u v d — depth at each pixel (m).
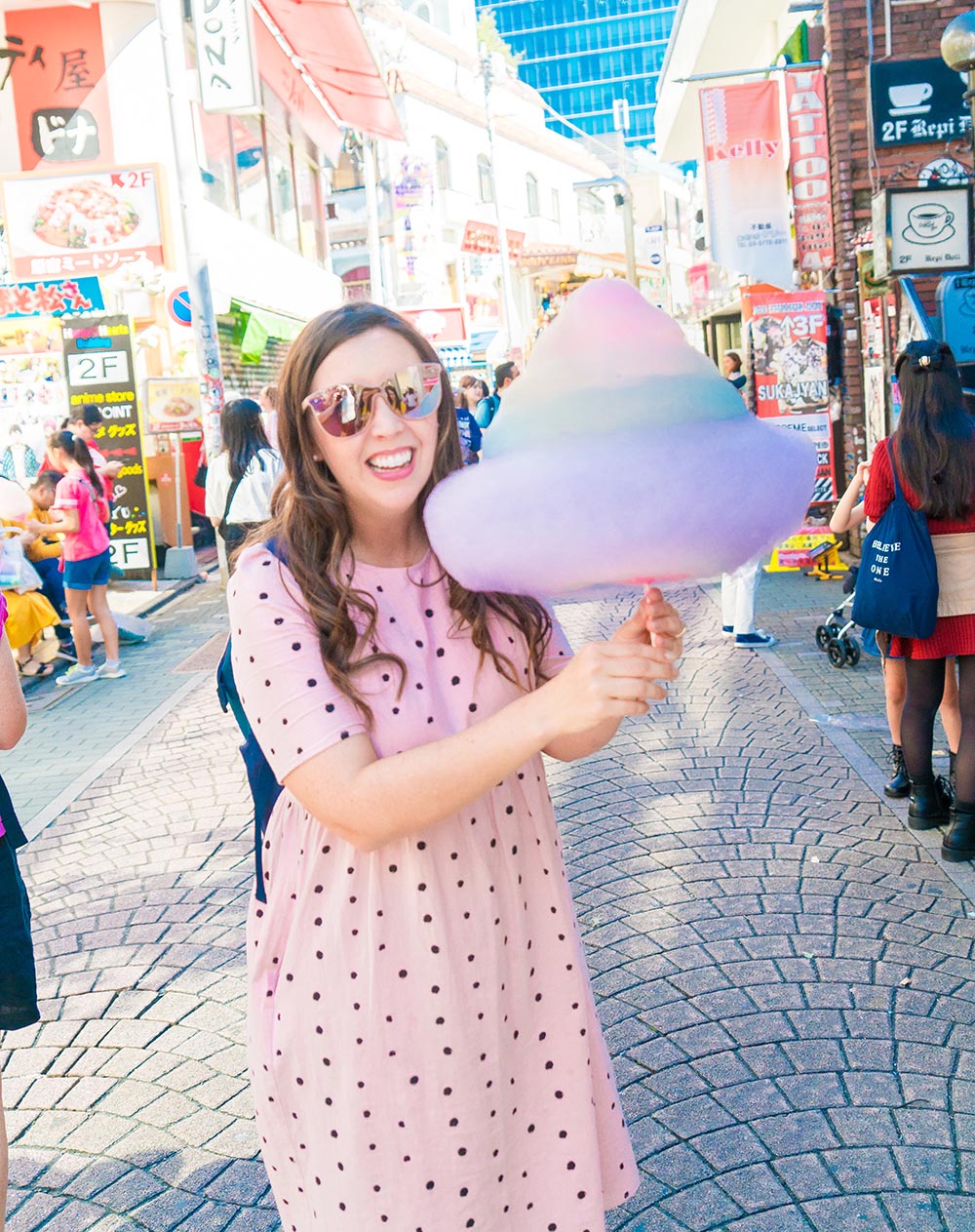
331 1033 1.54
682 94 16.17
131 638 9.64
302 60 17.72
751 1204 2.50
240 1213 2.65
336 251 29.14
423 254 28.27
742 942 3.63
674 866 4.24
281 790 1.66
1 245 14.35
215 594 11.99
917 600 3.88
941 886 3.90
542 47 90.31
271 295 16.36
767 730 5.81
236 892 4.44
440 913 1.51
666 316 1.34
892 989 3.29
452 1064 1.52
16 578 8.33
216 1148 2.89
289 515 1.54
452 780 1.35
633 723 6.14
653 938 3.71
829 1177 2.55
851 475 10.15
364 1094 1.52
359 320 1.51
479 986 1.54
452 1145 1.53
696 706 6.34
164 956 3.95
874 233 7.75
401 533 1.62
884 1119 2.73
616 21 88.50
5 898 2.45
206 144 14.77
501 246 30.38
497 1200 1.57
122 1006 3.63
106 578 8.46
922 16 9.28
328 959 1.54
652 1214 2.50
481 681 1.59
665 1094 2.90
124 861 4.85
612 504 1.24
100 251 14.12
